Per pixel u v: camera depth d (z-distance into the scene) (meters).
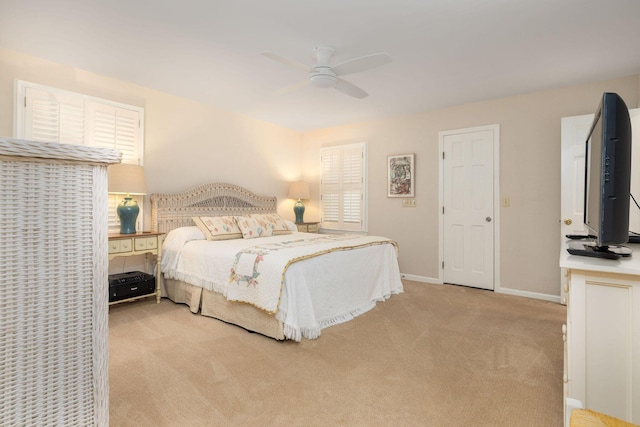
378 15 2.28
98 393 0.72
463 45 2.70
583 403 1.21
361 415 1.67
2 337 0.60
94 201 0.70
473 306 3.46
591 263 1.20
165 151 3.91
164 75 3.37
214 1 2.14
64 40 2.67
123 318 3.08
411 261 4.68
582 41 2.62
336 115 4.78
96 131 3.33
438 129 4.45
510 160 3.95
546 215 3.74
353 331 2.78
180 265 3.43
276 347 2.46
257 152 5.03
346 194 5.30
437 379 2.02
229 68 3.19
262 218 4.26
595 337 1.20
